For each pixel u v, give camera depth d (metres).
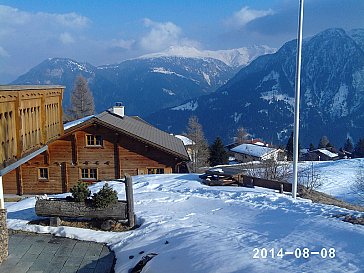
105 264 8.23
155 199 12.41
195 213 10.78
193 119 68.75
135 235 9.39
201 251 7.29
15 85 7.99
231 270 6.24
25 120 8.70
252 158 48.72
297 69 11.95
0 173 7.22
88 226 10.09
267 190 14.12
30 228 10.05
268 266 6.21
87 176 20.88
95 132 20.53
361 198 20.91
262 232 8.25
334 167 30.38
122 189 14.10
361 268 5.90
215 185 15.33
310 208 10.35
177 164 20.56
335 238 7.29
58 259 8.45
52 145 20.67
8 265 8.11
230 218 10.01
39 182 20.92
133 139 20.48
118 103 25.59
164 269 6.98
